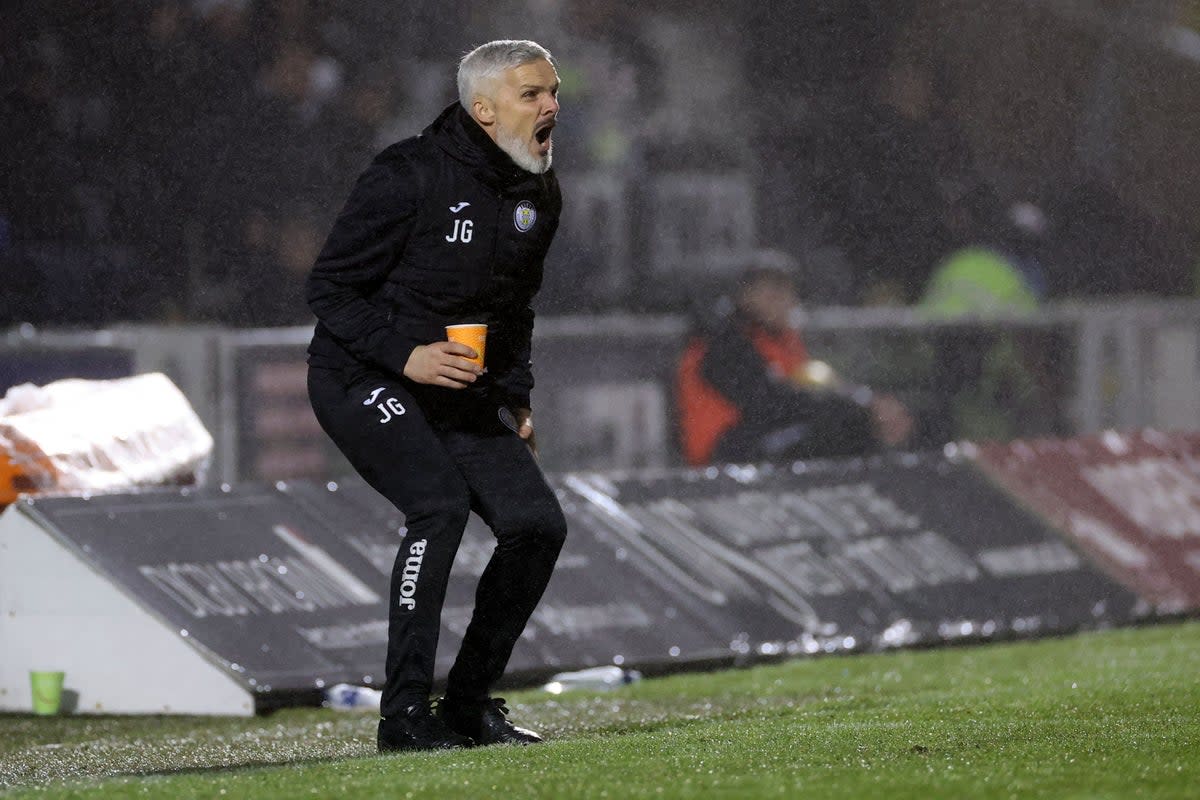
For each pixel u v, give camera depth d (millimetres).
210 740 17078
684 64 46375
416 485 13633
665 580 24516
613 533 25016
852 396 35656
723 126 46625
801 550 26484
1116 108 49156
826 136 46969
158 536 20688
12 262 38531
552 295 42906
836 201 46938
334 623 20844
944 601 26906
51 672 19734
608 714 18547
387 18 42094
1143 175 49344
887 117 47469
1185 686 17578
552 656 22094
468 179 13688
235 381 30156
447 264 13750
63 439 22125
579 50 45188
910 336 38438
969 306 46719
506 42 13711
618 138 45594
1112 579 29016
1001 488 29828
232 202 40281
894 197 47219
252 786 11383
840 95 47125
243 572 20875
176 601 19891
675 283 43750
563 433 33438
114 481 22375
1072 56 48812
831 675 22578
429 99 42844
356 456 13883
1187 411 40938
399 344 13430
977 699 17094
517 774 11320
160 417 23875
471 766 11828
